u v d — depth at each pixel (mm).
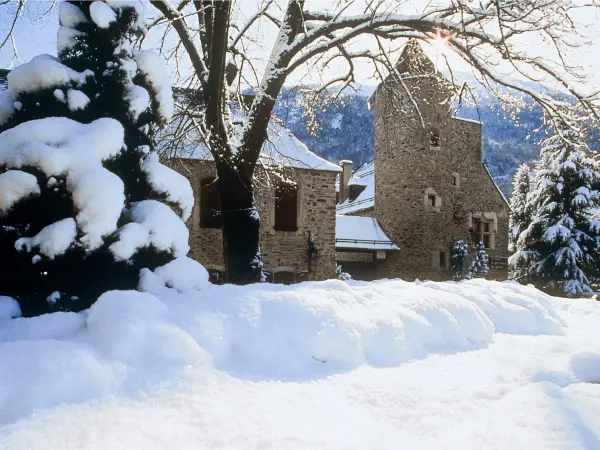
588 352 3553
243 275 7887
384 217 23500
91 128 3895
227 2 6375
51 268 3686
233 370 2957
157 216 4172
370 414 2541
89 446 2014
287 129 11273
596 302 7070
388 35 8312
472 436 2277
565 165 21266
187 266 4020
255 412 2436
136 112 4445
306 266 14914
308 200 15094
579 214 21781
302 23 7957
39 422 2145
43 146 3533
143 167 4531
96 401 2396
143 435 2148
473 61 7855
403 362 3496
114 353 2732
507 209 25750
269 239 14516
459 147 24172
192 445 2100
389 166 23297
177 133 9336
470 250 24188
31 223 3783
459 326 4219
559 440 2188
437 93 22609
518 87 8047
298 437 2197
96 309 3070
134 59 4711
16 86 4059
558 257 21000
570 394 2789
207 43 8039
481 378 3156
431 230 22719
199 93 8672
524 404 2635
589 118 8289
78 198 3592
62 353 2521
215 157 7957
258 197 14312
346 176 31688
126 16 4473
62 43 4371
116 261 3793
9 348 2477
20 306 3768
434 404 2689
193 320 3201
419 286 4973
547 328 5102
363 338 3523
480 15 7492
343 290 4254
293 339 3311
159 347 2850
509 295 5492
